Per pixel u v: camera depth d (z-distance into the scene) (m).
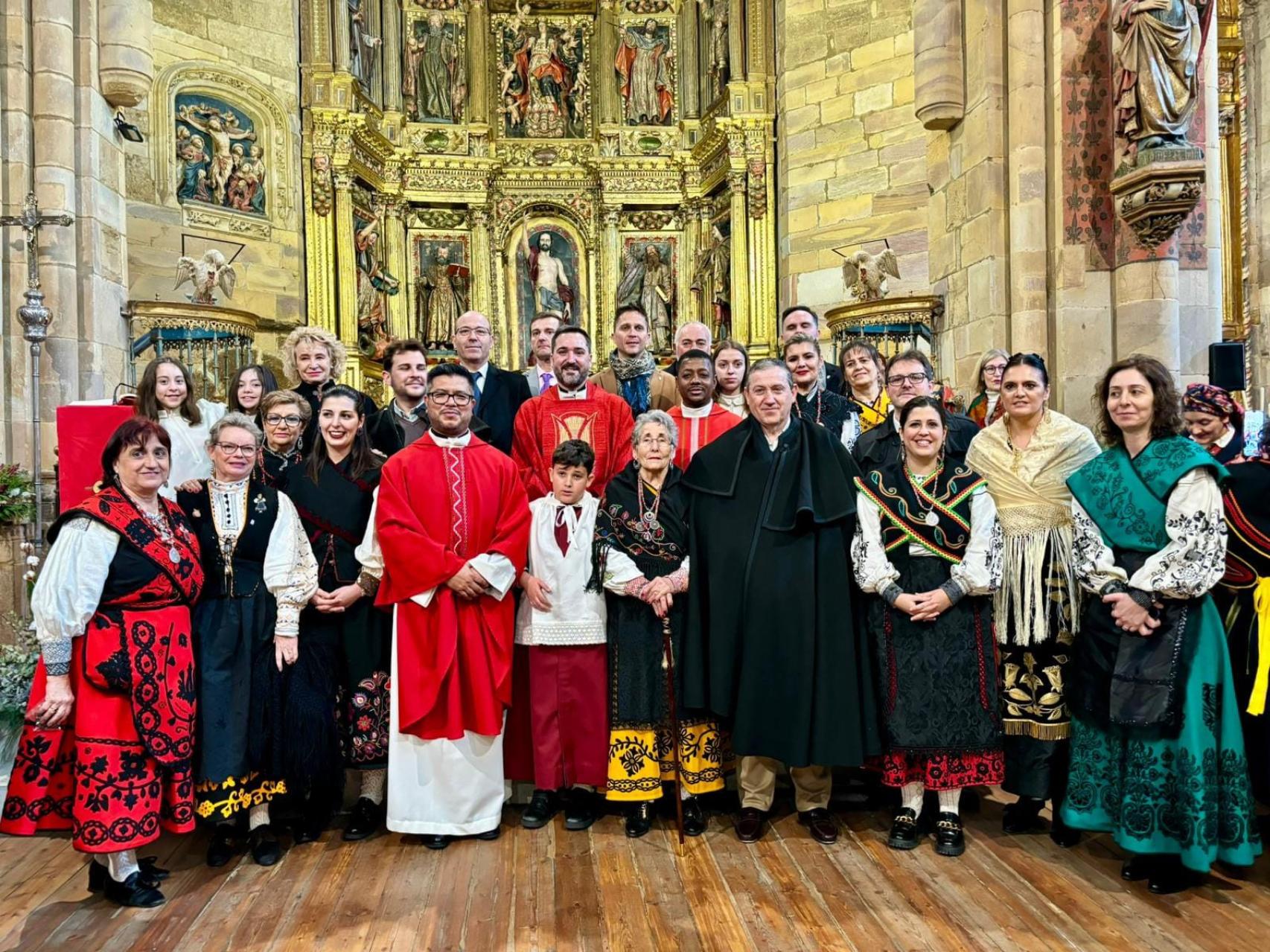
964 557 3.41
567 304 12.83
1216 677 3.08
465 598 3.62
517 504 3.77
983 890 3.14
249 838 3.64
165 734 3.11
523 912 3.03
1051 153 6.16
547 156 12.79
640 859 3.43
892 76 10.25
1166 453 3.18
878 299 7.70
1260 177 6.03
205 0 9.99
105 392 7.19
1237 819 3.04
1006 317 6.39
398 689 3.58
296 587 3.52
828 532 3.59
